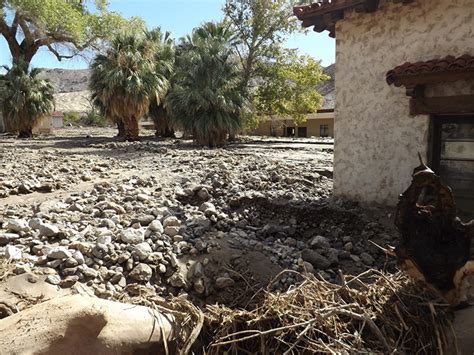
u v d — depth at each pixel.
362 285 3.78
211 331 3.23
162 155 15.99
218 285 4.63
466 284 3.36
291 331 3.09
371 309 3.31
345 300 3.50
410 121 7.14
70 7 35.81
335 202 7.76
